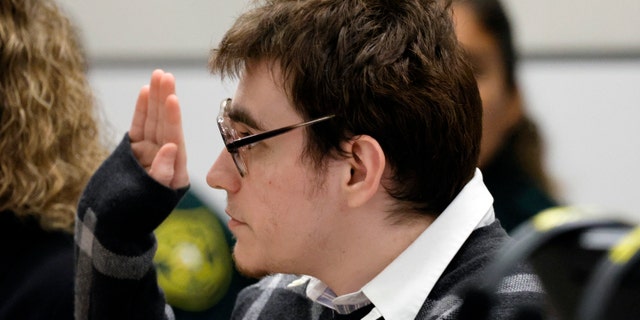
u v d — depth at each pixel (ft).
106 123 10.66
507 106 11.91
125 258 7.86
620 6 15.69
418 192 6.81
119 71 16.51
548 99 15.76
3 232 8.95
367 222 6.86
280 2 6.94
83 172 9.55
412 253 6.82
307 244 6.93
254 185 6.97
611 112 15.66
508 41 11.72
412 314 6.70
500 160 12.21
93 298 8.04
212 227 13.43
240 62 7.00
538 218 3.79
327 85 6.66
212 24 16.46
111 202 7.70
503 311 5.64
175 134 7.67
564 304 3.55
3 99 9.04
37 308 8.57
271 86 6.84
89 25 16.84
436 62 6.79
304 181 6.82
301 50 6.70
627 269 3.32
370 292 6.81
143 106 7.80
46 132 9.14
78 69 9.79
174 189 7.74
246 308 8.35
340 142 6.72
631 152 15.58
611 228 3.55
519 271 5.90
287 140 6.81
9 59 9.05
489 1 11.51
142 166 7.78
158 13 16.48
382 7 6.81
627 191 15.53
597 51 15.78
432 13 6.95
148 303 8.27
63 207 9.21
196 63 16.42
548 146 12.56
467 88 6.95
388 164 6.75
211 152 15.96
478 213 6.95
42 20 9.50
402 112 6.64
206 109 16.06
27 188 8.95
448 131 6.77
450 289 6.65
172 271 13.07
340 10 6.74
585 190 15.60
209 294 13.08
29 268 8.77
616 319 3.31
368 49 6.65
